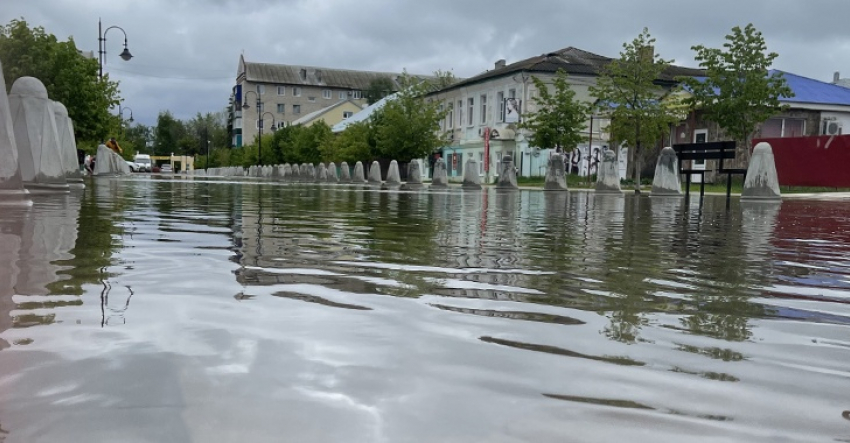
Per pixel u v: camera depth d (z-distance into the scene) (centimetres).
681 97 3234
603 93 2720
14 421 138
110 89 3500
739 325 252
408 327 231
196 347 197
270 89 10944
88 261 362
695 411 157
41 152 1048
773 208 1261
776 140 2136
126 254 396
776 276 383
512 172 2341
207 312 244
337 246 475
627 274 375
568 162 3828
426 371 181
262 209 912
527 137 3656
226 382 166
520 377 179
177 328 218
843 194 2055
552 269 386
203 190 1627
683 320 257
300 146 5741
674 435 143
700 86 2702
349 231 600
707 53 2658
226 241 488
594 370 187
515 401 160
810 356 209
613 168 2123
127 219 657
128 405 149
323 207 1005
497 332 228
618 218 894
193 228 586
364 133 4441
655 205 1334
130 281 304
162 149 13725
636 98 2630
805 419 154
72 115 2814
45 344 195
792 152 2084
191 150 13512
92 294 271
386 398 159
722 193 2198
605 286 331
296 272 348
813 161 2022
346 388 165
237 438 133
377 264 387
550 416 151
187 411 146
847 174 1933
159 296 270
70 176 1458
